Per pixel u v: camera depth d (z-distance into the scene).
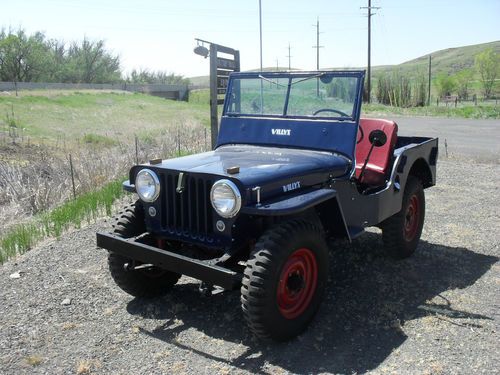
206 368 3.48
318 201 3.76
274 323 3.52
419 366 3.47
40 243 6.05
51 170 9.86
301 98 4.77
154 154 10.81
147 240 4.09
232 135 5.09
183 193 3.83
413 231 5.64
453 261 5.45
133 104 33.78
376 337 3.88
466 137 18.73
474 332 3.92
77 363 3.54
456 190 8.77
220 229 3.69
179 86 56.50
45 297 4.53
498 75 61.09
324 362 3.54
